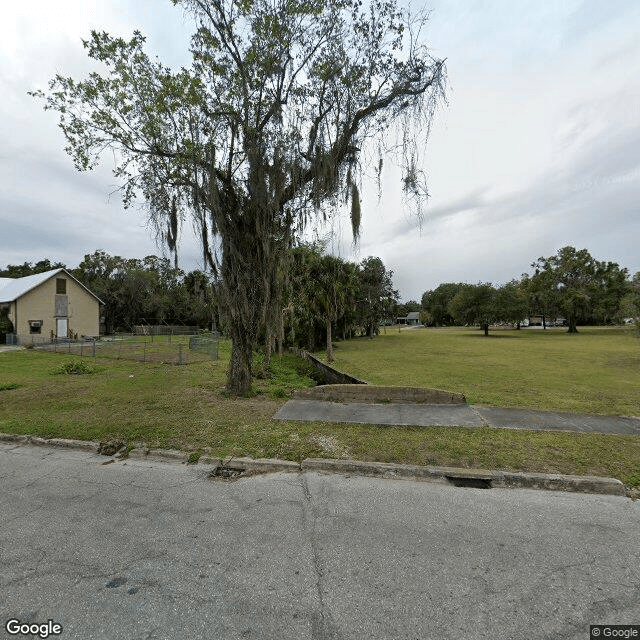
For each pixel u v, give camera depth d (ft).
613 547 9.13
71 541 9.37
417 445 16.35
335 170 25.53
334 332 103.86
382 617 6.86
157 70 24.17
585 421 20.39
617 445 16.26
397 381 37.93
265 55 23.49
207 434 17.98
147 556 8.72
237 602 7.23
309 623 6.73
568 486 12.79
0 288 112.47
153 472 14.19
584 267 151.02
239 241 26.25
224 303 27.25
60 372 40.63
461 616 6.87
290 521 10.41
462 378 40.16
